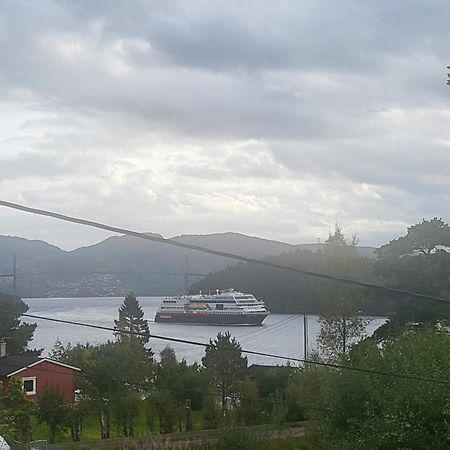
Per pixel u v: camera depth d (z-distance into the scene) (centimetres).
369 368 2256
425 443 1966
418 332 2545
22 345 5306
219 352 3578
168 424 3300
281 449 2686
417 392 1992
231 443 2709
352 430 2195
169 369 3619
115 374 3366
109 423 3319
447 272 3800
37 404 3147
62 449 2742
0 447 1444
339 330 4338
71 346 5191
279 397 3366
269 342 5472
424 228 3978
